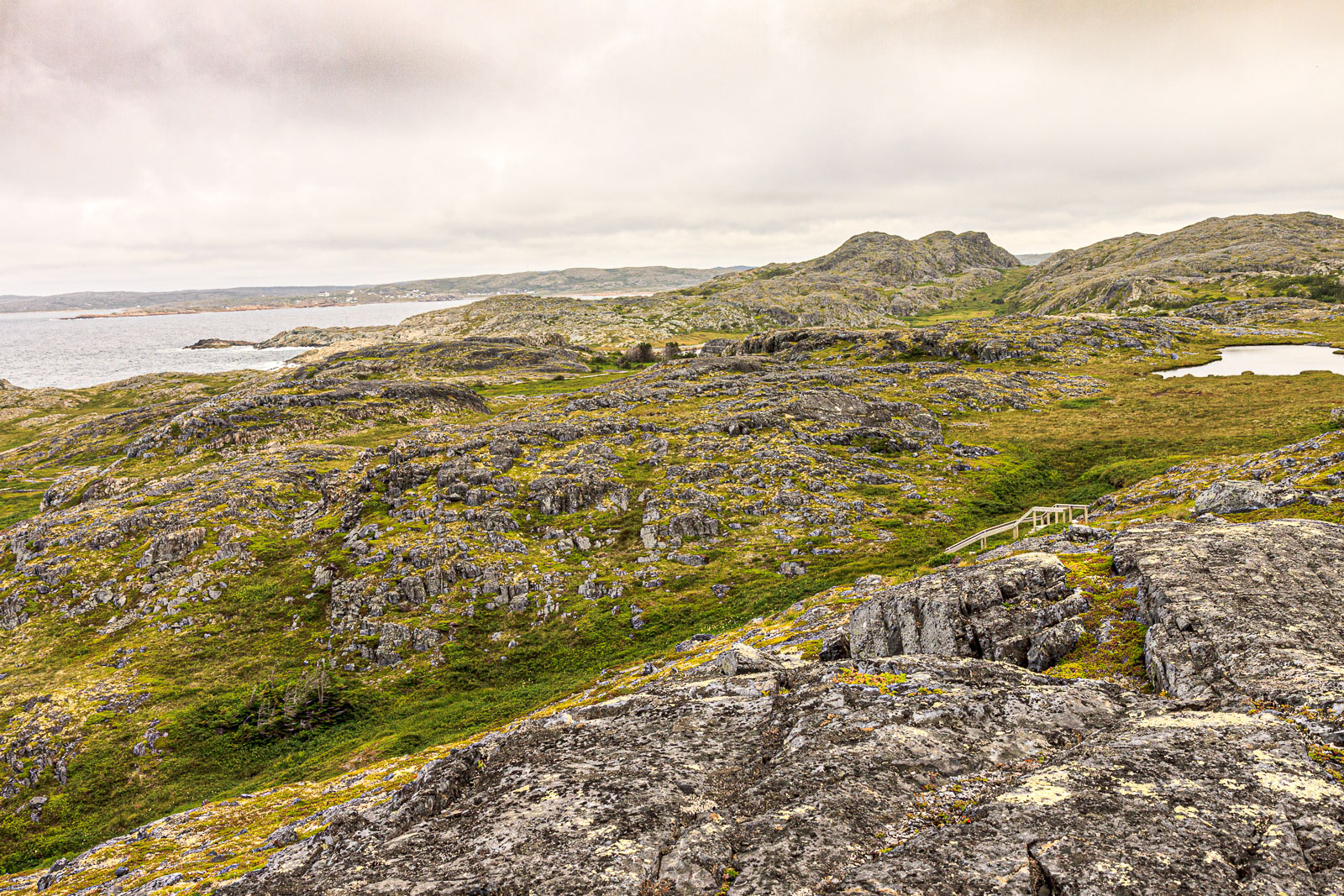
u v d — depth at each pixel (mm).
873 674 23484
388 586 74438
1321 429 95125
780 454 108438
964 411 140250
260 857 30172
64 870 35594
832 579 67938
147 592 78875
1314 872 11742
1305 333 192750
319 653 67875
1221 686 19109
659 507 91250
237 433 151250
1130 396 139625
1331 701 16781
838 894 12984
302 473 111938
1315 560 25406
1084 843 13070
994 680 21641
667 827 16719
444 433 128375
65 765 53906
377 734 55281
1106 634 25453
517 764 21297
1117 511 64188
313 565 81750
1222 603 22984
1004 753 17641
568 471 101938
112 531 89312
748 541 82562
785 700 22859
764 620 56875
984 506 89375
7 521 121375
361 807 34094
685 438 122562
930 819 15203
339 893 15633
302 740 57031
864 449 114438
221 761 54906
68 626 74812
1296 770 14336
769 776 17969
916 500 91875
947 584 31203
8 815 50750
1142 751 16016
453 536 82812
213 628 71812
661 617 67312
